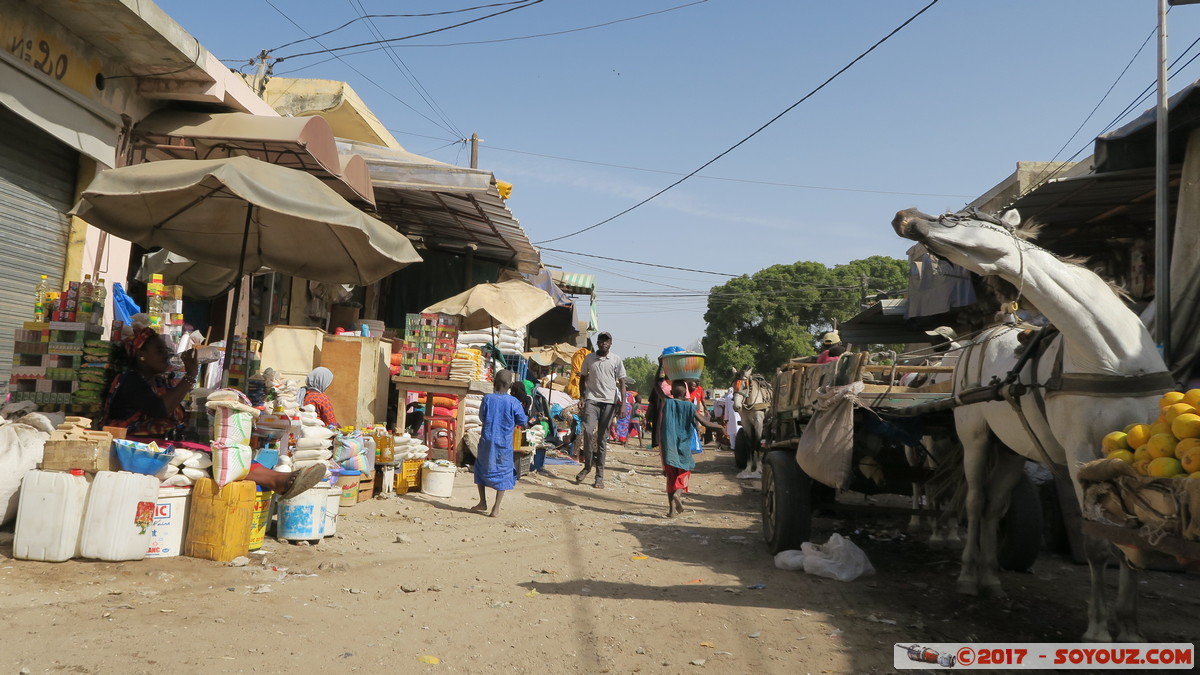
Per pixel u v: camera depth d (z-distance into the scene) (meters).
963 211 4.25
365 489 8.40
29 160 7.86
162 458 5.18
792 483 6.66
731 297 59.06
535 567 6.07
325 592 4.88
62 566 4.82
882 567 6.57
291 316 13.24
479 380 11.42
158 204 6.52
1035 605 5.42
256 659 3.65
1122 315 4.14
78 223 8.41
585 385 11.86
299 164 9.35
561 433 16.11
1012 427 5.02
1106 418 4.05
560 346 22.56
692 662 4.04
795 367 7.92
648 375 119.44
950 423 6.59
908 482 6.88
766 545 7.31
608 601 5.18
